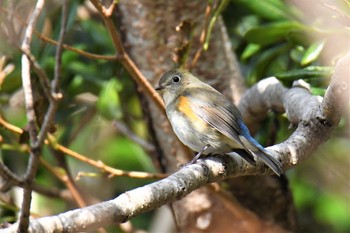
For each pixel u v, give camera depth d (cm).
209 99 987
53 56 1291
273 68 1368
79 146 1550
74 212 648
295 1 1198
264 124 1216
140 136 1517
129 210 688
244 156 840
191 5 1166
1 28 1081
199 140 977
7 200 1239
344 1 923
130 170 1562
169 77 1062
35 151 605
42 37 980
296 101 981
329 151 1441
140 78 1041
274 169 812
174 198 733
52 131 1007
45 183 1482
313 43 1105
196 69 1191
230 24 1388
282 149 857
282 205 1239
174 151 1216
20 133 997
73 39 1409
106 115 1269
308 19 1230
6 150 1420
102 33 1388
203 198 1230
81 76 1346
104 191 1523
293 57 1208
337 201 1544
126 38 1205
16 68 1207
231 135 931
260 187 1214
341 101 851
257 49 1245
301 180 1549
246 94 1147
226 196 1142
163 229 1502
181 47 1059
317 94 1034
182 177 752
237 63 1260
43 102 1045
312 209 1550
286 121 1249
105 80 1358
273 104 1093
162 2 1166
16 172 1418
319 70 1033
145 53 1188
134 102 1505
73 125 1472
